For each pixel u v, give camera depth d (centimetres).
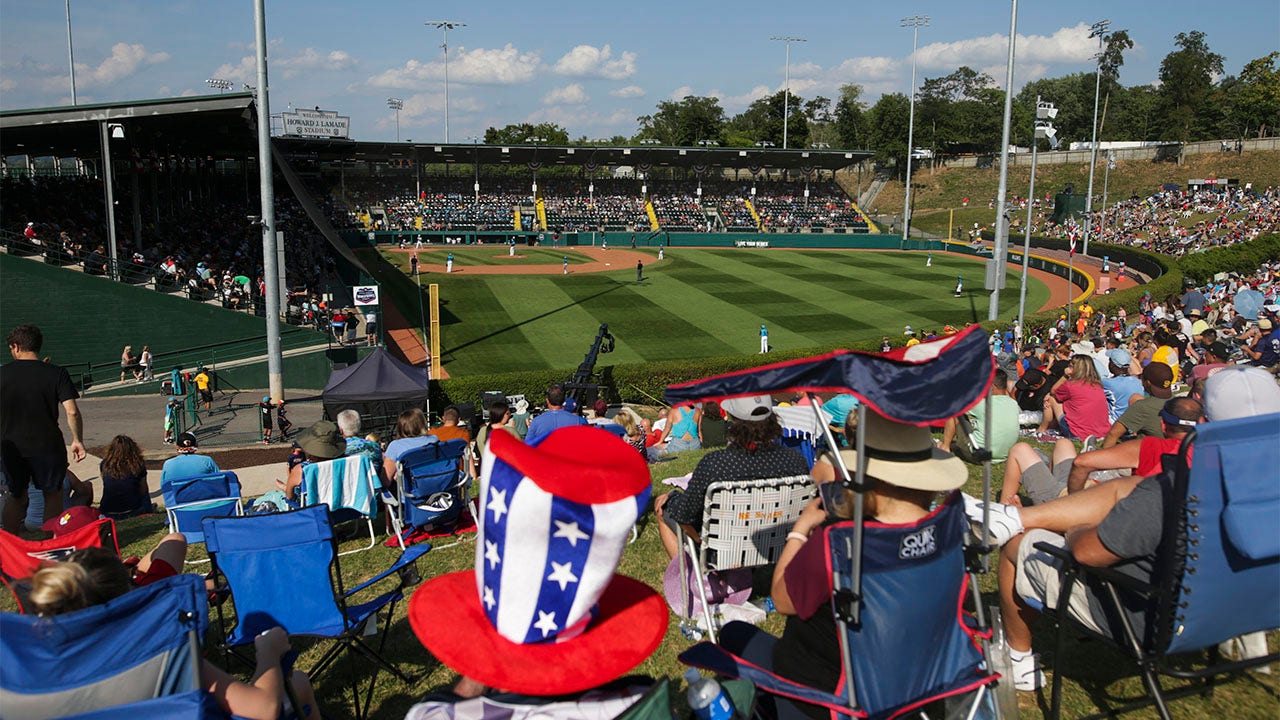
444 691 271
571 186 9262
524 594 223
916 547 319
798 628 346
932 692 335
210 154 5797
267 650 363
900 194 11081
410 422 977
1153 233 7731
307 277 4441
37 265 2945
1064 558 402
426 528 867
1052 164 10738
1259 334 1841
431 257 6662
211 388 3031
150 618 303
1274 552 346
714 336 4125
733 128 15238
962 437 946
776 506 519
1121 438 760
